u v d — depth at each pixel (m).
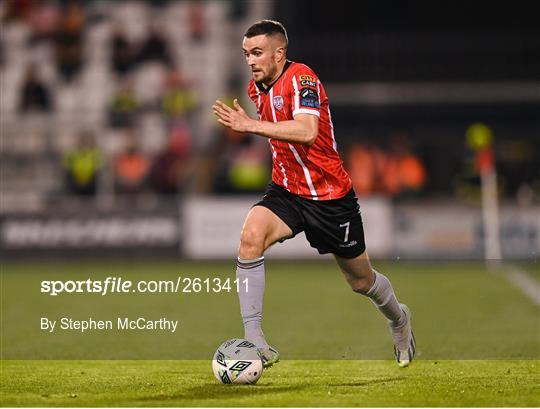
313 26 73.31
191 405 19.00
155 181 67.12
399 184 65.44
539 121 69.75
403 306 23.95
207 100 73.56
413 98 70.06
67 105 75.06
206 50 76.19
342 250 22.34
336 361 26.09
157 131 71.19
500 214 63.31
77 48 76.19
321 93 21.31
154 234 64.44
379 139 69.44
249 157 67.88
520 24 73.12
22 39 76.44
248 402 19.25
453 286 47.53
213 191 67.50
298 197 21.72
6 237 64.75
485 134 62.06
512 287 46.84
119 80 75.25
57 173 68.69
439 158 68.06
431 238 63.31
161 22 76.81
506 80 70.19
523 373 23.55
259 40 20.77
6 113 72.38
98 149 67.25
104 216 64.75
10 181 68.44
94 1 77.00
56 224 64.62
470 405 18.94
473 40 70.81
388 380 22.34
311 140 20.17
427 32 73.00
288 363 25.70
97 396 20.22
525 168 68.38
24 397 20.16
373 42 70.69
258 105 21.55
